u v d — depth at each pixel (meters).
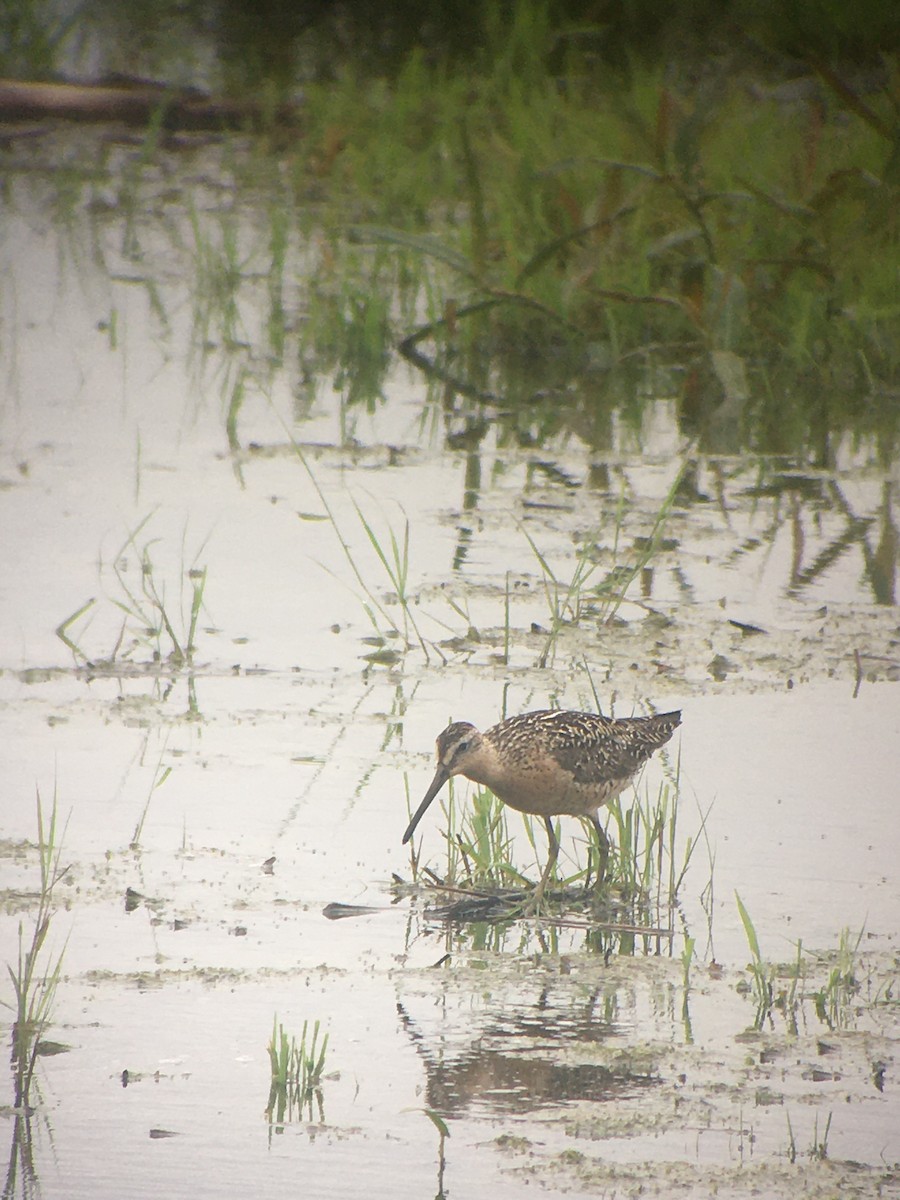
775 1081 7.22
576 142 22.56
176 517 14.77
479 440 17.31
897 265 19.48
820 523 15.04
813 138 19.95
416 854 9.55
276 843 9.48
